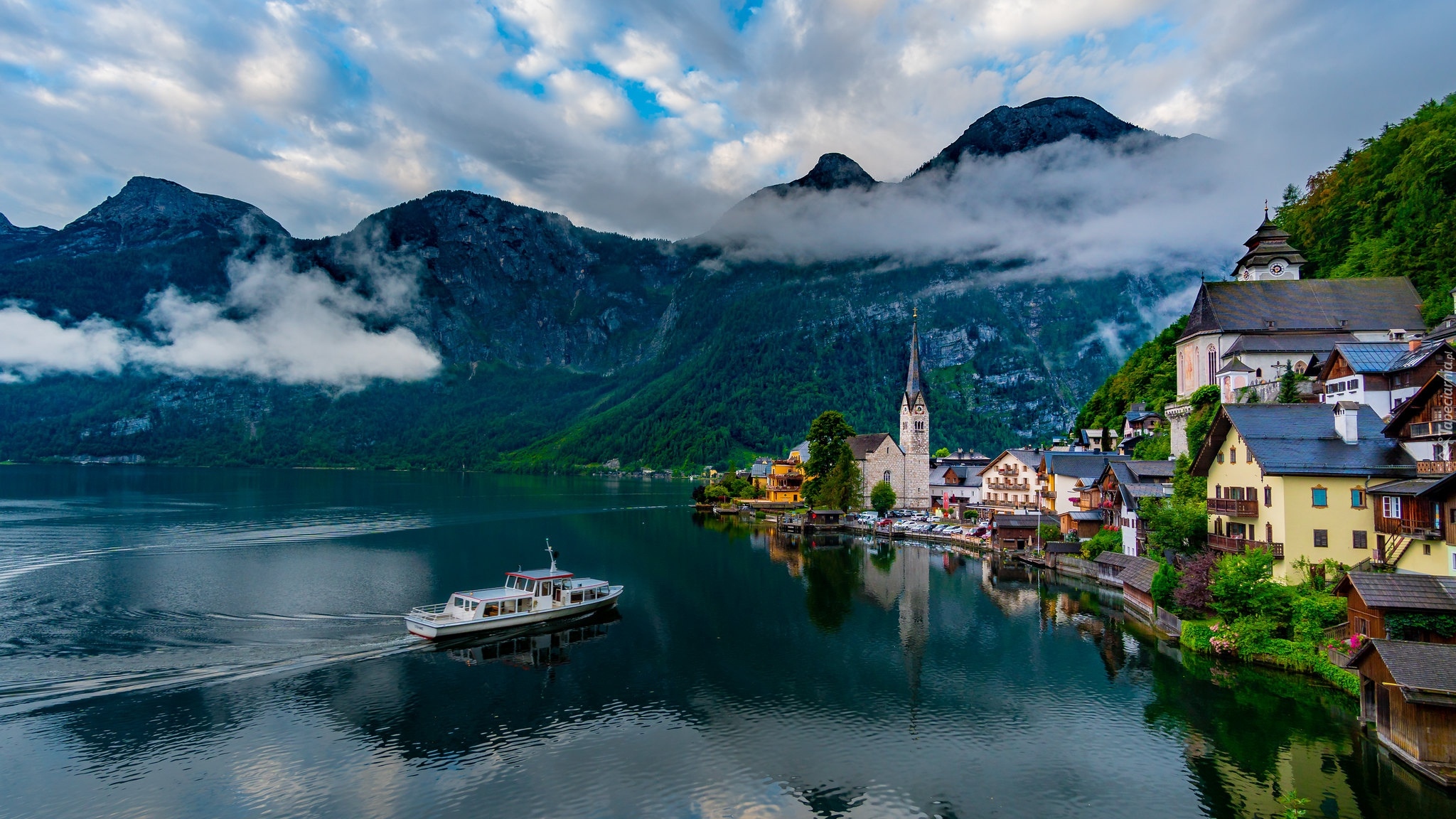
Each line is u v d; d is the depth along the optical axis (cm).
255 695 5078
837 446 17075
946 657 6078
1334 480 5750
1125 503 8981
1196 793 3803
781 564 10825
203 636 6241
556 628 7000
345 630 6512
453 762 4150
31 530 12675
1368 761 4003
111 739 4334
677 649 6328
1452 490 4762
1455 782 3559
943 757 4256
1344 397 6994
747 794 3850
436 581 8719
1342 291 9894
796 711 4934
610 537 13550
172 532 12731
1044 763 4172
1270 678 5269
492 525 14912
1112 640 6488
